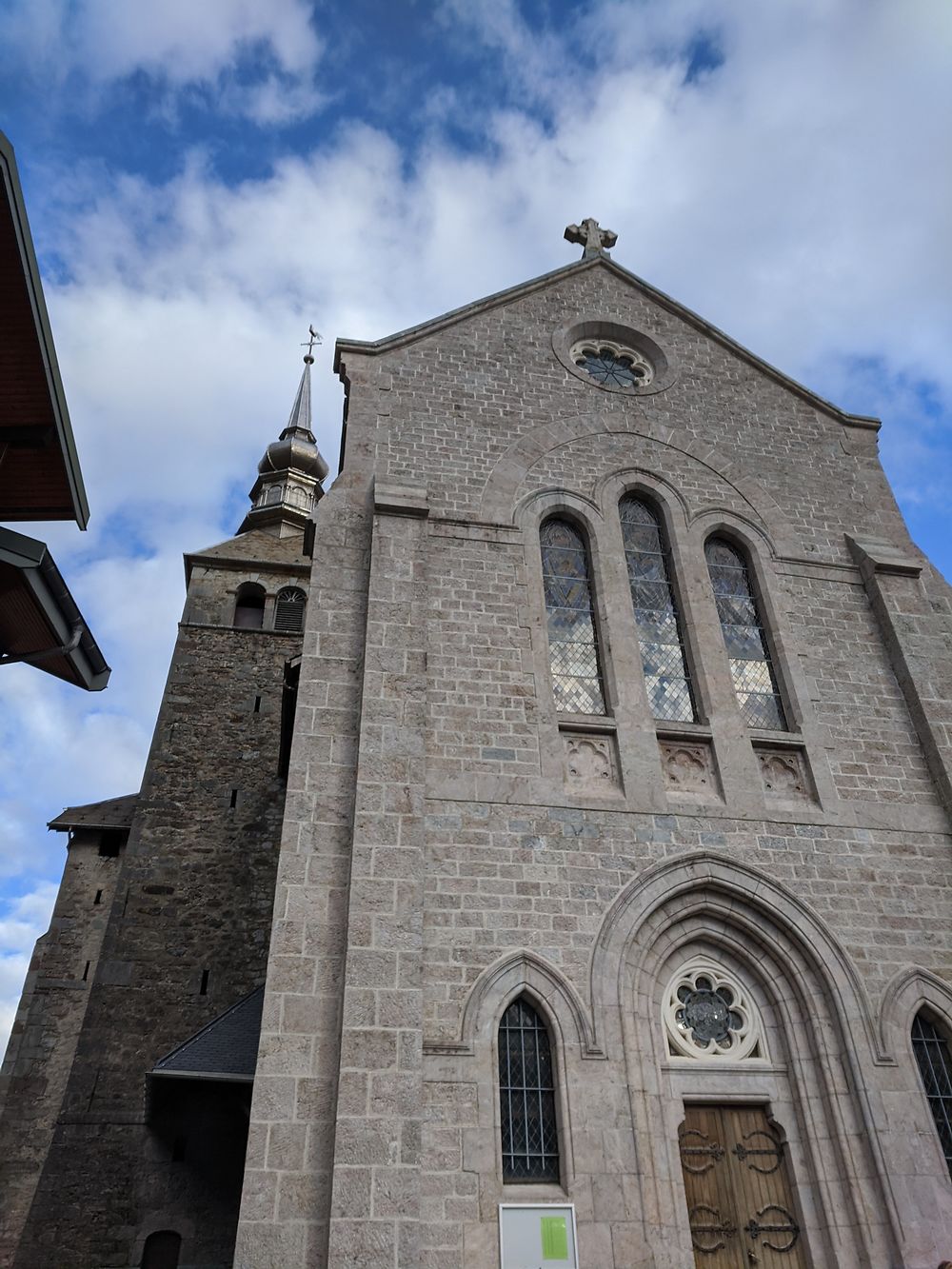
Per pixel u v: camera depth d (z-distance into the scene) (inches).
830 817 472.4
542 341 638.5
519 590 512.4
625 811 449.1
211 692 961.5
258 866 830.5
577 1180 356.8
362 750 428.1
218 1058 527.5
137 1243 616.1
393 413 572.1
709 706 499.8
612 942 410.9
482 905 407.5
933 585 579.2
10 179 295.0
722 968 436.1
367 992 369.1
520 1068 382.0
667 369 651.5
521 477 560.7
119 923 776.9
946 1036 425.7
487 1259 335.9
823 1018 418.3
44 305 339.6
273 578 1099.3
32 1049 785.6
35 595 388.5
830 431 651.5
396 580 489.1
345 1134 339.9
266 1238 324.2
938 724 510.3
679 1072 403.2
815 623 550.3
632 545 567.2
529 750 456.1
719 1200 383.6
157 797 863.1
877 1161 382.3
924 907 454.3
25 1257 609.0
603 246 729.6
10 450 387.9
